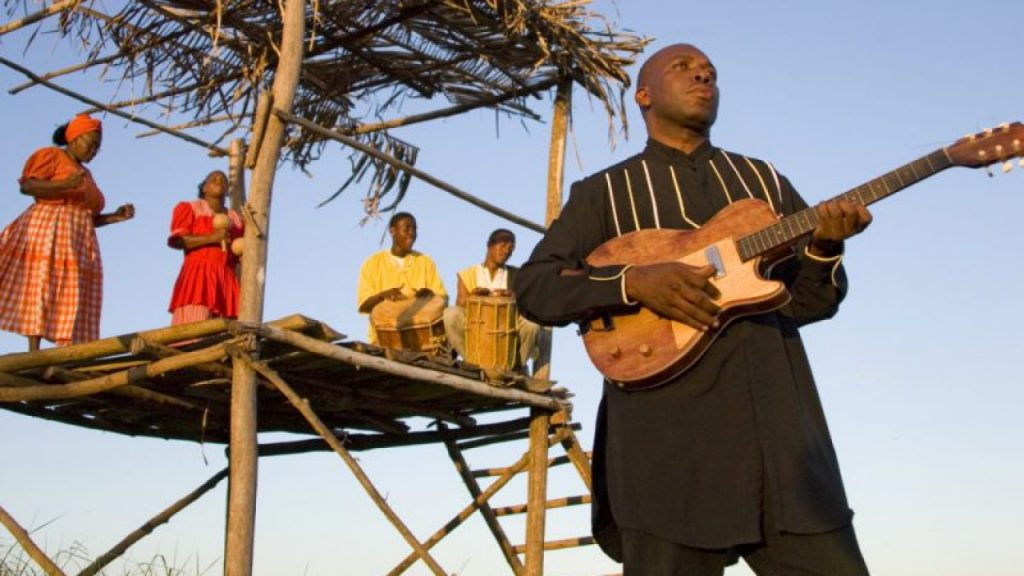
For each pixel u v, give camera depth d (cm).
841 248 353
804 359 360
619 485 347
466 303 802
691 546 333
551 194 823
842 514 334
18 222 712
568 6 767
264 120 674
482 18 774
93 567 745
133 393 720
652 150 384
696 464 338
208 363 665
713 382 343
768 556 341
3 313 696
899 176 349
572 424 825
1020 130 342
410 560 808
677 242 363
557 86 828
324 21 789
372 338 847
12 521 640
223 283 753
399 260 864
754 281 347
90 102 786
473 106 863
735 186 378
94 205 737
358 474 635
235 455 626
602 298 353
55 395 696
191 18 745
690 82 380
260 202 662
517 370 811
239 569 612
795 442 336
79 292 713
